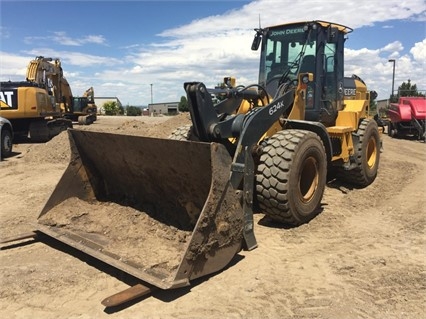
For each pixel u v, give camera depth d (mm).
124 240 4184
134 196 4980
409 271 3889
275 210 4816
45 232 4414
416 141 16609
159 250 3912
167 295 3441
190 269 3453
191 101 4352
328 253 4293
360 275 3809
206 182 4027
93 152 4914
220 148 3738
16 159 10844
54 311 3242
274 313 3188
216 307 3264
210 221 3619
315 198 5191
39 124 14664
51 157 10367
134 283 3670
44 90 15133
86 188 5098
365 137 6996
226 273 3820
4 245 4504
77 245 4066
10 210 5828
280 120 5305
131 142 4270
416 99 17547
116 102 72375
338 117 7012
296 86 5699
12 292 3521
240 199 4027
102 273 3869
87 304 3332
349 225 5164
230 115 4934
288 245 4480
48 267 3992
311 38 6219
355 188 7145
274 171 4680
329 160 5805
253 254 4230
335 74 6875
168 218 4551
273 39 6555
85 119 23969
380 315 3172
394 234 4871
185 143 3795
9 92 13570
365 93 9273
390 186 7336
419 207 6004
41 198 6418
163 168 4277
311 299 3389
